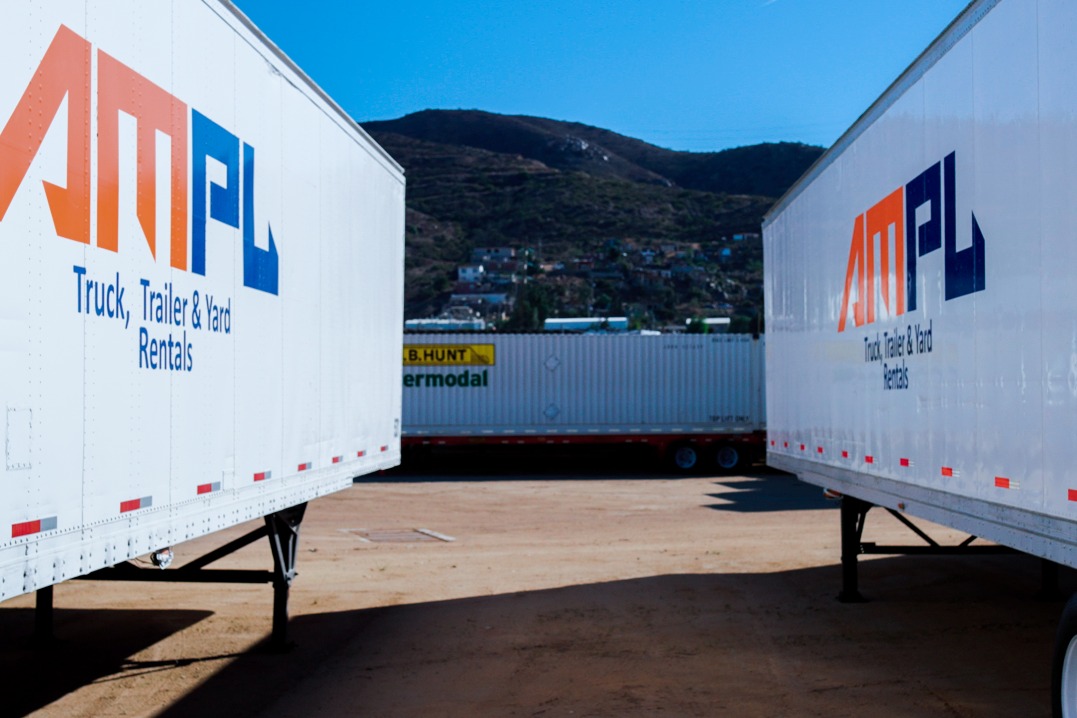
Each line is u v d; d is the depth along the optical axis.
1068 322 4.51
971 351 5.63
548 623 8.38
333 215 7.82
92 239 4.17
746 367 26.22
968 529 5.75
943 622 8.38
